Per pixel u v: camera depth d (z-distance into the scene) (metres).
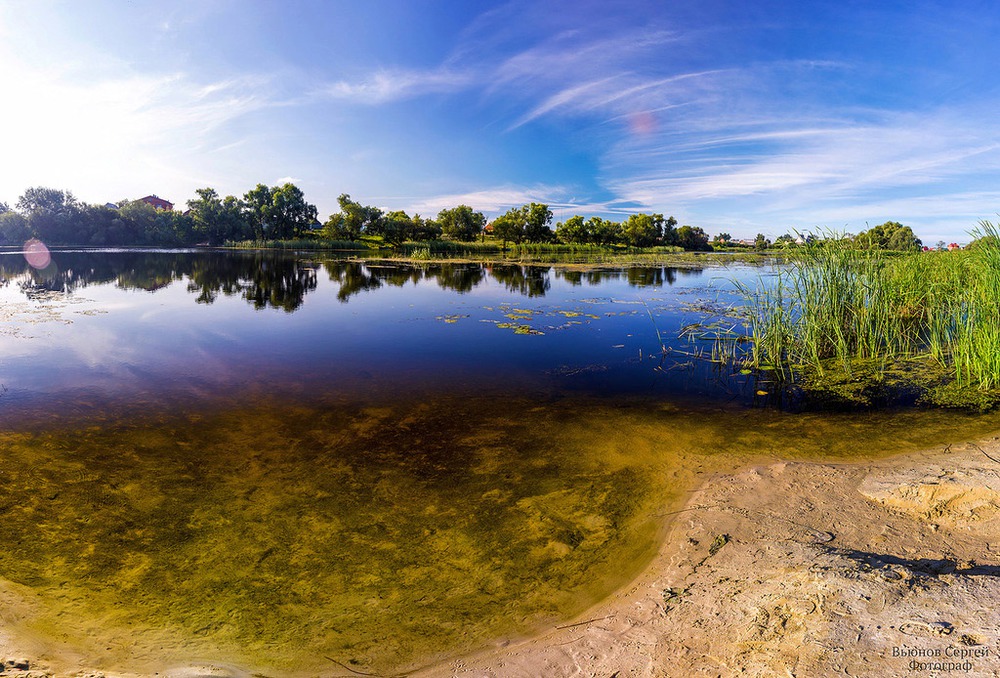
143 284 21.00
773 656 2.41
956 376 7.83
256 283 21.98
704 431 6.13
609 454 5.53
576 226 63.72
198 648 2.90
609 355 9.77
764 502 4.29
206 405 6.95
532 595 3.38
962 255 9.33
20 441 5.69
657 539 3.95
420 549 3.89
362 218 62.38
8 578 3.44
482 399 7.34
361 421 6.48
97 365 8.78
